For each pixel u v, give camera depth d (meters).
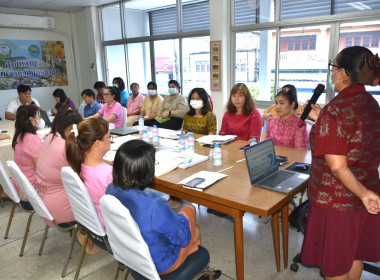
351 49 1.23
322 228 1.38
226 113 3.10
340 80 1.26
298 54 4.85
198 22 5.95
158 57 6.80
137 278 1.39
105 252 2.30
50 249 2.34
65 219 1.95
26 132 2.31
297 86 4.98
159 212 1.22
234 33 5.35
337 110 1.21
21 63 7.32
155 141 2.83
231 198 1.54
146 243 1.25
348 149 1.23
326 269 1.39
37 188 2.03
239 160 2.20
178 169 2.04
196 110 3.30
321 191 1.34
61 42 7.92
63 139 1.98
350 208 1.30
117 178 1.27
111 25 7.50
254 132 2.91
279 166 2.01
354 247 1.36
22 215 2.90
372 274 1.91
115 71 7.75
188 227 1.34
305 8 4.64
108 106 4.26
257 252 2.21
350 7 4.23
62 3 6.73
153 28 6.86
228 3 5.25
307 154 2.26
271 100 5.30
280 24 4.81
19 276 2.02
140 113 5.70
